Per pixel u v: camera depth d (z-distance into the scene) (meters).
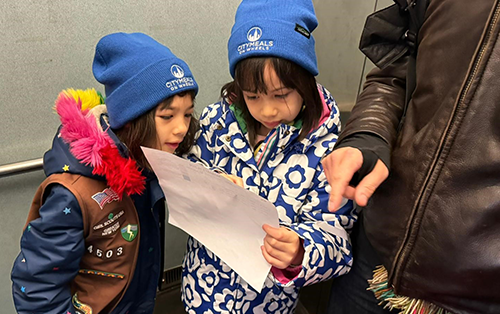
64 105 0.71
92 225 0.72
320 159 0.78
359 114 0.65
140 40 0.74
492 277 0.44
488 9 0.44
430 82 0.52
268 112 0.71
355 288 0.75
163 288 1.50
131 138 0.72
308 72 0.72
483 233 0.44
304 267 0.66
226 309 0.87
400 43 0.67
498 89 0.42
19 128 1.01
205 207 0.71
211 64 1.24
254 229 0.67
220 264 0.86
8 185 1.06
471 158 0.44
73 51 1.00
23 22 0.90
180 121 0.73
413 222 0.50
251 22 0.68
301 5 0.72
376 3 0.97
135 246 0.81
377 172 0.50
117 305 0.84
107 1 0.99
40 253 0.71
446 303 0.50
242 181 0.79
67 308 0.76
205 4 1.13
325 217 0.76
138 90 0.69
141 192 0.75
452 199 0.46
